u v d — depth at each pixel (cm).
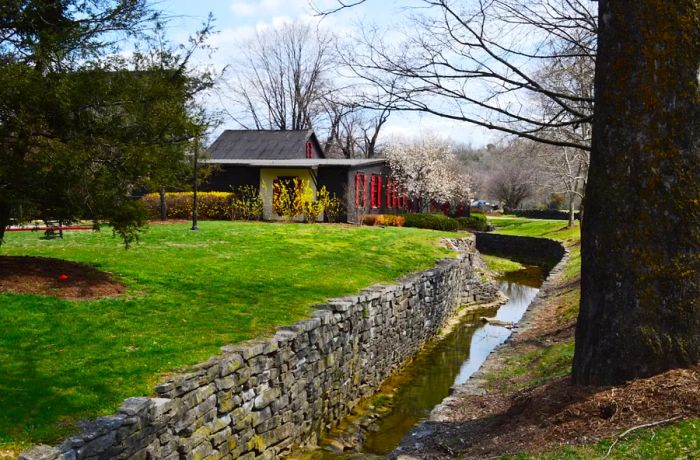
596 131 577
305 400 852
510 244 3647
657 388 504
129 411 530
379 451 841
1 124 816
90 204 876
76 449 466
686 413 465
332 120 4209
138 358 664
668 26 527
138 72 943
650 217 536
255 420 723
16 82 768
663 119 530
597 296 570
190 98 1004
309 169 2559
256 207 2525
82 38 875
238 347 730
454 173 4206
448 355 1424
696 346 525
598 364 564
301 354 841
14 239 1477
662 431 447
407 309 1370
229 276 1151
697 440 423
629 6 543
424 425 703
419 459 582
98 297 885
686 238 527
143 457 536
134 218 940
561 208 6400
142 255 1271
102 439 489
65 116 849
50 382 580
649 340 533
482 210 6444
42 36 836
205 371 638
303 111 4466
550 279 1931
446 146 4222
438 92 782
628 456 426
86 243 1424
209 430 634
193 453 605
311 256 1536
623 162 548
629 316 543
